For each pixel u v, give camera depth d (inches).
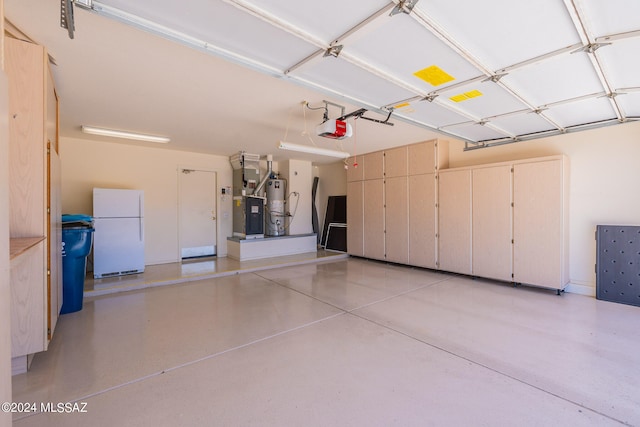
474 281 197.8
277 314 138.3
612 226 154.3
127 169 230.4
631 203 151.6
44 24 81.7
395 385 83.0
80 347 105.3
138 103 140.4
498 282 193.8
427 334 116.1
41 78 89.6
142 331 119.3
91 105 142.9
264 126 179.3
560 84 107.9
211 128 184.4
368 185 269.3
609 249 154.7
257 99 135.6
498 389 81.1
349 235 288.8
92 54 96.5
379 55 89.0
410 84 109.3
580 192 167.2
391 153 248.7
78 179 210.8
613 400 76.0
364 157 273.0
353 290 178.2
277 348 105.0
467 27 75.4
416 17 70.3
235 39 81.2
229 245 276.8
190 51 94.7
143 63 102.5
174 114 156.9
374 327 123.2
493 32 77.3
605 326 122.3
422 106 130.6
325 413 71.9
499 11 69.2
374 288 182.2
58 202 117.2
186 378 86.7
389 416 70.7
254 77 113.1
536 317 132.9
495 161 199.9
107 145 221.6
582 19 70.8
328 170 335.0
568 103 126.9
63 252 136.0
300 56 90.3
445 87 111.1
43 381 84.7
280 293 172.2
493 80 102.8
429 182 221.6
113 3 66.7
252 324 126.6
